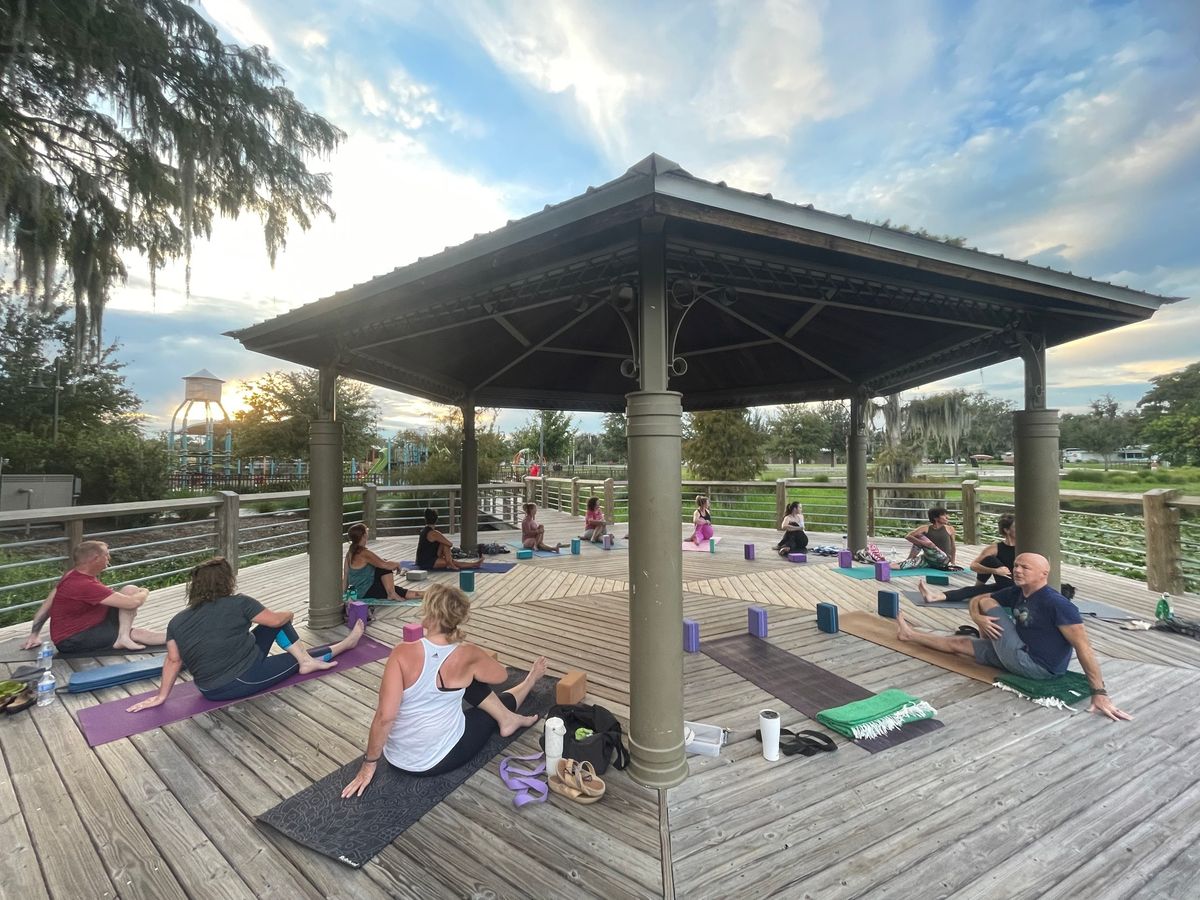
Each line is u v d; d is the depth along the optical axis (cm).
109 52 536
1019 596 306
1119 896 148
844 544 847
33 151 584
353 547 497
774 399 718
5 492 1042
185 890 153
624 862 163
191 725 253
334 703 277
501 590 545
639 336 217
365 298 293
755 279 269
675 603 208
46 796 198
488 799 195
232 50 677
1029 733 243
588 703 279
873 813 187
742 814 187
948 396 1518
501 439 2161
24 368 1412
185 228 625
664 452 207
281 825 178
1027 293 278
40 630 373
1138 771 211
